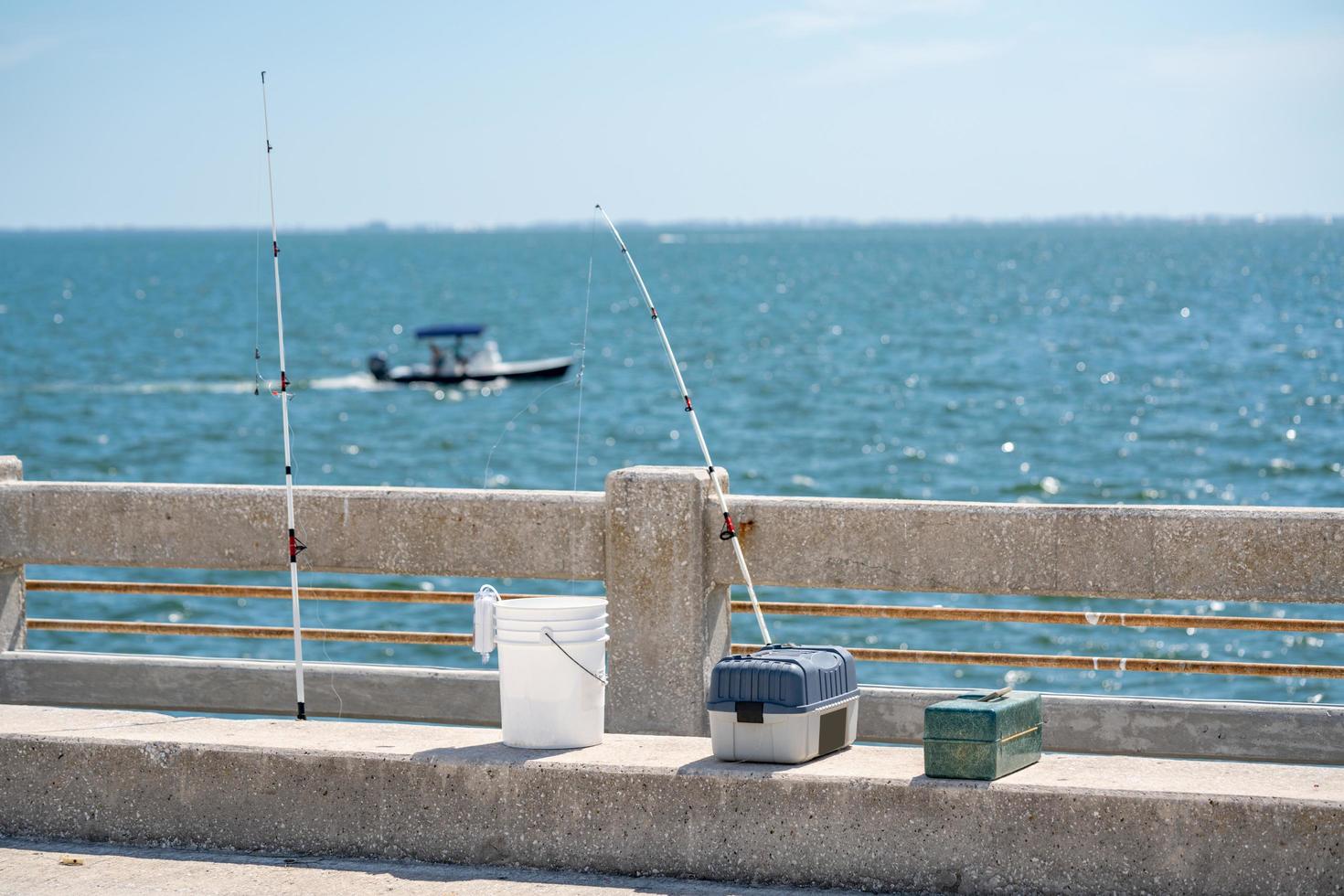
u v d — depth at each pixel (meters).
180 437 41.72
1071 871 5.23
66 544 7.72
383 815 5.89
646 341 76.81
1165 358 61.16
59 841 6.16
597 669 6.07
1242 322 82.81
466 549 7.20
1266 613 18.84
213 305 114.75
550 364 57.44
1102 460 34.84
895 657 7.15
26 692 7.96
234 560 7.50
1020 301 109.56
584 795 5.70
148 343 76.75
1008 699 5.60
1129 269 175.38
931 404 47.16
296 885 5.56
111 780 6.12
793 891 5.46
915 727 6.91
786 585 6.85
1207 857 5.10
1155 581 6.47
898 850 5.39
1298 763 6.49
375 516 7.30
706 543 6.88
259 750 5.99
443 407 49.97
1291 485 30.92
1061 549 6.55
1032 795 5.25
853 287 138.12
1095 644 17.50
